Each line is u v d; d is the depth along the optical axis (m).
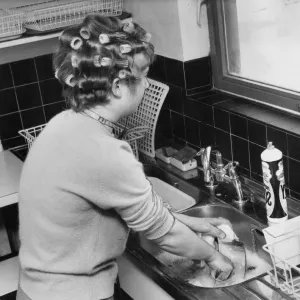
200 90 2.62
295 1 2.08
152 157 2.69
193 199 2.33
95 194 1.47
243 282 1.74
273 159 1.94
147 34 1.55
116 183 1.47
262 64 2.36
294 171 2.08
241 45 2.44
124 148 1.52
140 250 1.99
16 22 2.58
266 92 2.32
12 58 2.86
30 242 1.58
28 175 1.56
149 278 1.93
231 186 2.34
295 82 2.21
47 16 2.63
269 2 2.22
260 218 2.08
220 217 2.20
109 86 1.48
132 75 1.51
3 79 2.87
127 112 1.58
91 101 1.51
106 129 1.55
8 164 2.78
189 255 1.71
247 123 2.25
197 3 2.48
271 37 2.26
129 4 2.84
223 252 2.00
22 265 1.61
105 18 1.50
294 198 2.12
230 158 2.43
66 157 1.49
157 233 1.59
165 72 2.70
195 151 2.54
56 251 1.55
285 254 1.76
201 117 2.53
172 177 2.51
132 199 1.50
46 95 2.98
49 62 2.94
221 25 2.47
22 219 1.59
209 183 2.37
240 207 2.18
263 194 2.23
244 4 2.35
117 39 1.46
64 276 1.55
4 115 2.93
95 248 1.56
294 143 2.03
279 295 1.66
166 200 2.47
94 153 1.47
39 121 3.01
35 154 1.55
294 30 2.13
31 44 2.87
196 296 1.69
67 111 1.59
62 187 1.49
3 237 2.78
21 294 1.64
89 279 1.58
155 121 2.64
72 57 1.48
